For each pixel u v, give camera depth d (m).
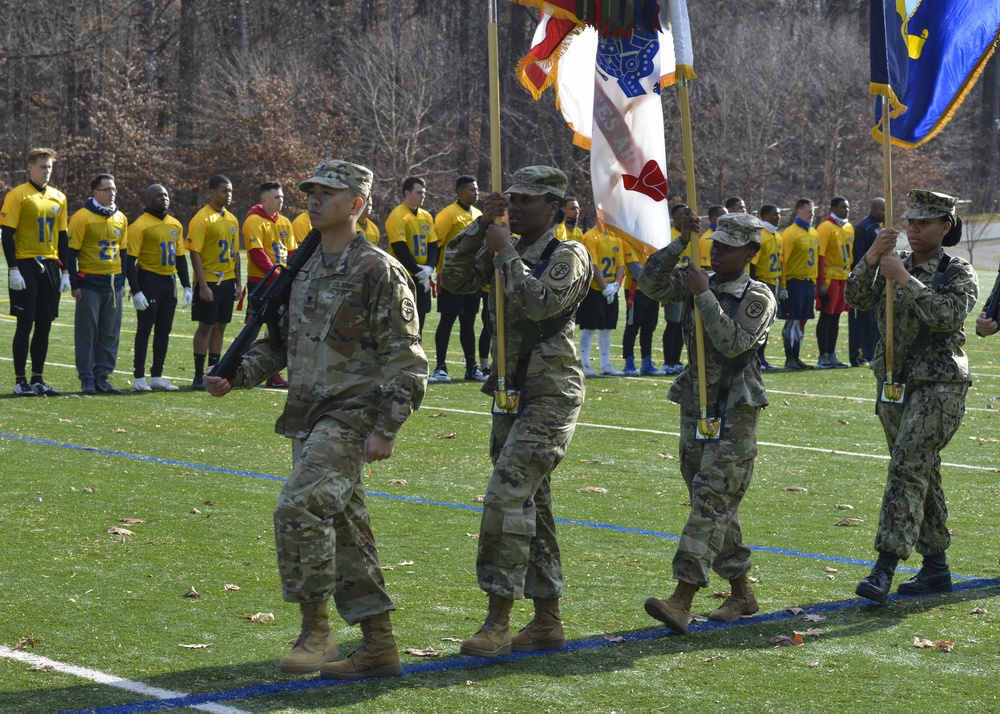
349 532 7.26
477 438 15.74
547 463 7.65
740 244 8.42
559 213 7.89
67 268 18.20
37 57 85.44
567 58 9.48
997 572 10.01
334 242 7.36
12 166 88.94
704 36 81.19
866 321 25.17
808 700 7.04
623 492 12.87
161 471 13.09
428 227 20.84
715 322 8.16
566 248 7.67
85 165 81.31
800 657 7.81
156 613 8.42
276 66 87.56
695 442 8.59
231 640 7.91
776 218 24.19
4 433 14.92
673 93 79.12
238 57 84.50
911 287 8.98
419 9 96.19
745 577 8.67
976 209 80.62
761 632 8.35
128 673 7.23
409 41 87.81
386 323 7.14
